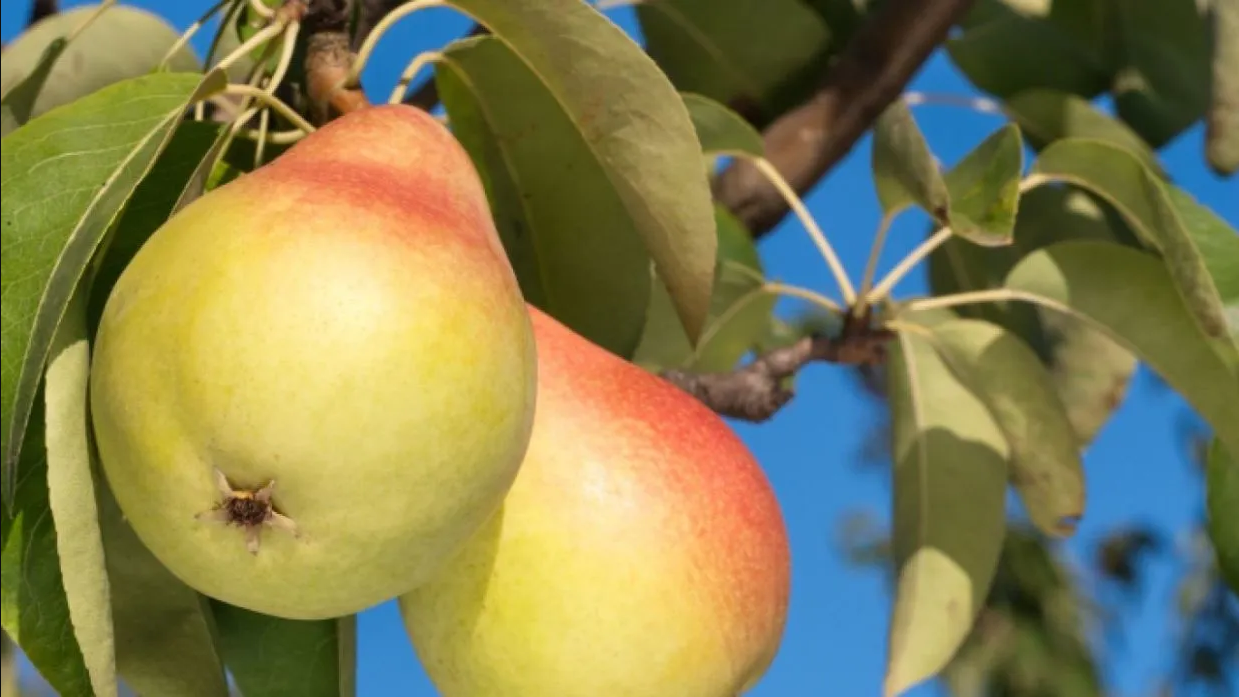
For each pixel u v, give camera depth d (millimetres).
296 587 492
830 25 761
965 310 743
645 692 527
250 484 479
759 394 670
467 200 529
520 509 524
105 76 651
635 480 529
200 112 562
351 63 562
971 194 619
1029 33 770
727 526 537
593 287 621
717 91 758
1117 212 721
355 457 477
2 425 478
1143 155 726
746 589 537
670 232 583
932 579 686
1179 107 760
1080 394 725
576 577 522
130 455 484
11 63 646
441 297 486
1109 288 638
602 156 583
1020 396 679
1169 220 605
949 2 736
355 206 490
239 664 564
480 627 526
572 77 571
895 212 657
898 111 624
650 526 527
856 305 675
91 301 531
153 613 551
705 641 530
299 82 576
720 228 690
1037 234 728
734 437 556
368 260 483
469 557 525
